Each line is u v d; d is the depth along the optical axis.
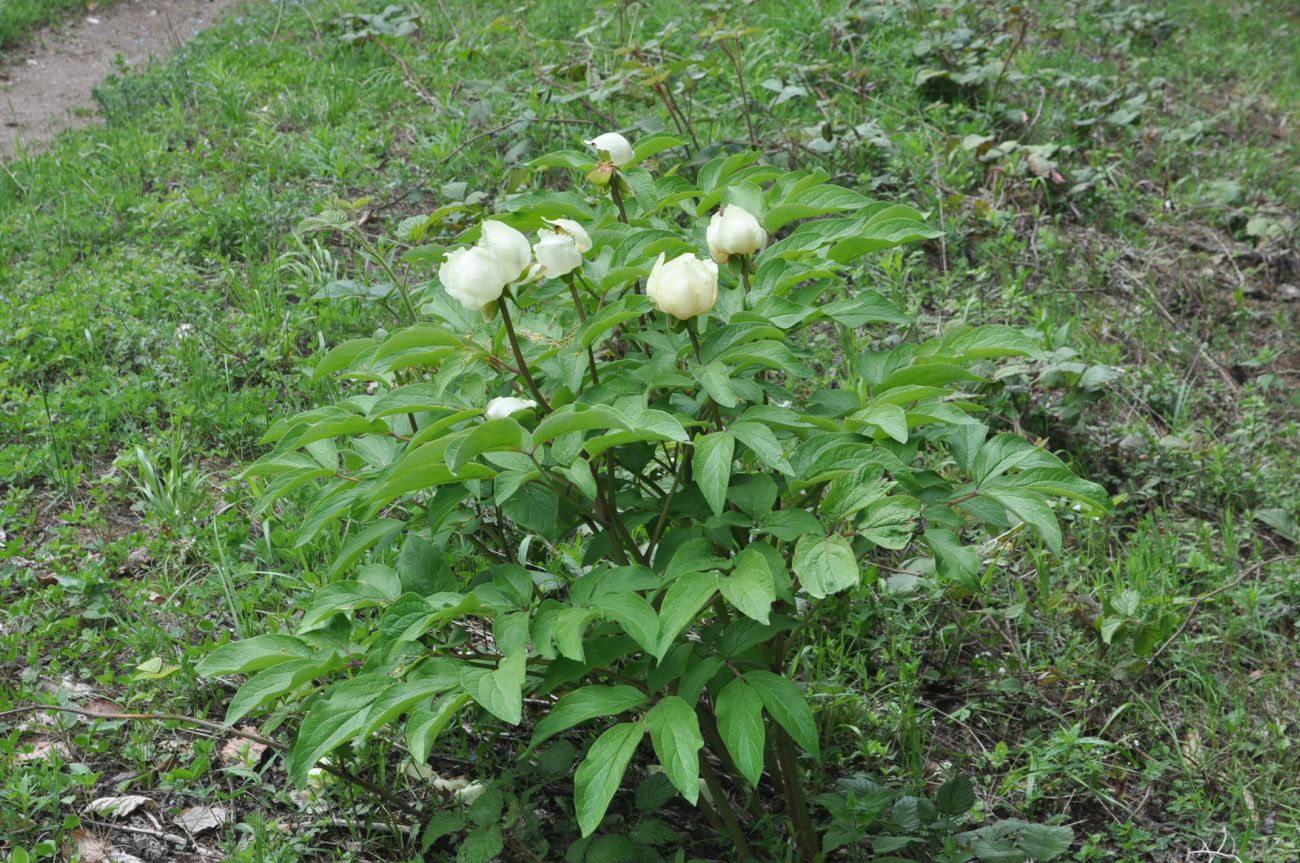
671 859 2.76
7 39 9.38
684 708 2.04
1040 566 3.72
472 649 2.85
